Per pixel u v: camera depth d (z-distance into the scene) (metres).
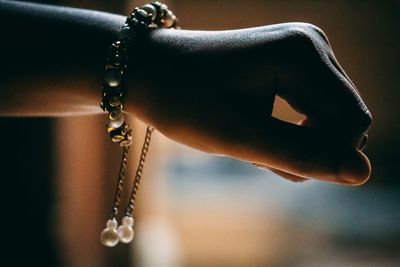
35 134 0.80
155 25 0.45
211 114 0.39
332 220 1.72
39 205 0.80
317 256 1.61
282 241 1.70
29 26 0.45
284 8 1.60
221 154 0.40
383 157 2.03
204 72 0.40
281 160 0.38
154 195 1.22
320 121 0.38
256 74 0.38
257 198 1.88
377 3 1.63
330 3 1.62
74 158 0.84
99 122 0.88
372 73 1.70
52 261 0.81
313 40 0.38
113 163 0.92
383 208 1.76
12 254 0.79
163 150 1.30
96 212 0.90
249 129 0.38
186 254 1.70
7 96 0.45
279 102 0.85
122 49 0.41
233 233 1.74
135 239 1.02
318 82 0.37
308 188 1.93
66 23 0.44
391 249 1.59
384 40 1.67
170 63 0.41
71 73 0.44
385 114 1.84
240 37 0.40
